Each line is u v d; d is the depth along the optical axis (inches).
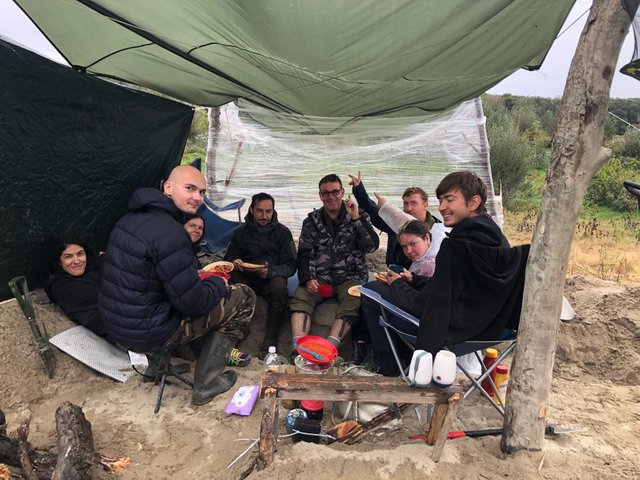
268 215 161.8
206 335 114.0
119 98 156.0
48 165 130.0
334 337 138.6
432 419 83.4
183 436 97.3
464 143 227.0
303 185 232.8
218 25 108.7
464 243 87.4
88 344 123.6
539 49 137.4
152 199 101.3
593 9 73.2
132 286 98.4
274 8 96.0
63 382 114.8
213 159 236.7
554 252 80.4
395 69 127.3
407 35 106.7
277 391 78.3
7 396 105.5
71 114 136.0
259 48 117.3
